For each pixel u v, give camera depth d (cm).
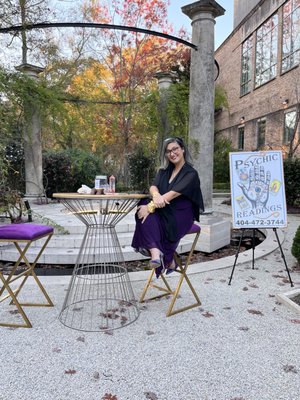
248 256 430
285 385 181
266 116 1343
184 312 273
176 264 270
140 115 843
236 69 1642
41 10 853
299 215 820
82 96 803
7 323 250
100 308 279
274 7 1248
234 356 208
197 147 483
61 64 1084
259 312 272
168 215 256
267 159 363
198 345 221
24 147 725
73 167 1002
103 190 275
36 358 205
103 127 1190
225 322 255
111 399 169
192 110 487
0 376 187
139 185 1077
